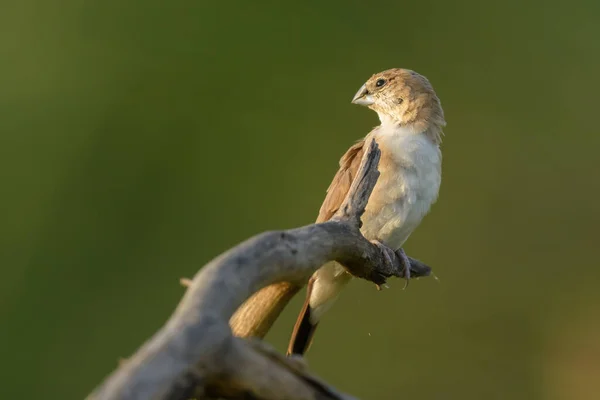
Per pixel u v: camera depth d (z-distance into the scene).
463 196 14.45
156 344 3.09
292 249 4.04
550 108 14.64
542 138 14.60
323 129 14.20
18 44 13.87
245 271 3.66
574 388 13.47
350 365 13.37
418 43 14.63
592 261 14.25
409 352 13.56
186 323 3.20
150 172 13.81
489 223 14.46
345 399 3.47
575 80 14.64
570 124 14.59
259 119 14.12
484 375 13.55
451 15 14.68
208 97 14.05
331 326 13.52
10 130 13.51
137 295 13.28
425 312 13.85
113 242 13.38
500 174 14.48
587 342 13.52
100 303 13.08
